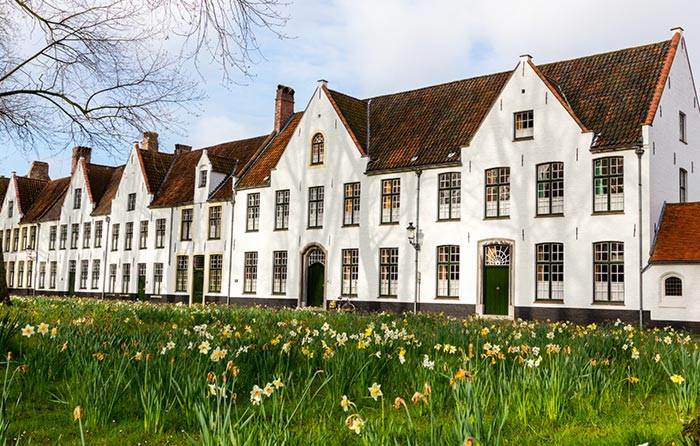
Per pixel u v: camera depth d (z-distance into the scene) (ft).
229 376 25.64
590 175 81.25
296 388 27.63
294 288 110.22
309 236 108.99
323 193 108.37
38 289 172.76
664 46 87.40
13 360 31.32
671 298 74.84
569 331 47.44
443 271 93.66
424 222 95.35
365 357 28.86
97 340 31.89
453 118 100.01
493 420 18.53
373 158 102.89
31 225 178.19
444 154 94.68
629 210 78.18
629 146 78.23
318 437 19.72
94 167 165.78
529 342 38.14
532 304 84.38
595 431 22.47
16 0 57.98
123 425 23.18
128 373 25.95
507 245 87.92
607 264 79.77
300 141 112.57
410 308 95.66
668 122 84.17
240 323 54.75
